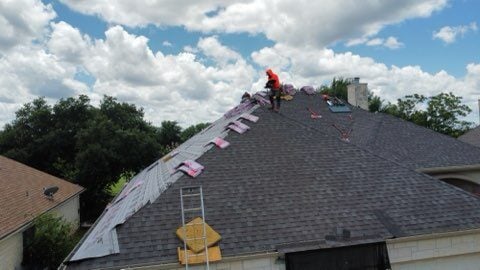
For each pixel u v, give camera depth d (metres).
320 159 14.08
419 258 11.50
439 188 13.30
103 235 10.72
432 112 45.12
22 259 22.16
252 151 14.12
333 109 24.81
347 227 11.47
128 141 43.91
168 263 10.05
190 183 12.39
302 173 13.29
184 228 10.41
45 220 23.47
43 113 48.00
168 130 72.94
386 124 22.58
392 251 11.34
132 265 9.88
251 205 11.83
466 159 19.22
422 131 22.03
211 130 22.19
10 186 26.09
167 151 51.31
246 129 15.34
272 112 17.16
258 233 11.02
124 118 53.38
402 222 11.84
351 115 24.42
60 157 47.84
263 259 10.57
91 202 43.47
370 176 13.51
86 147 43.62
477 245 11.94
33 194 27.53
